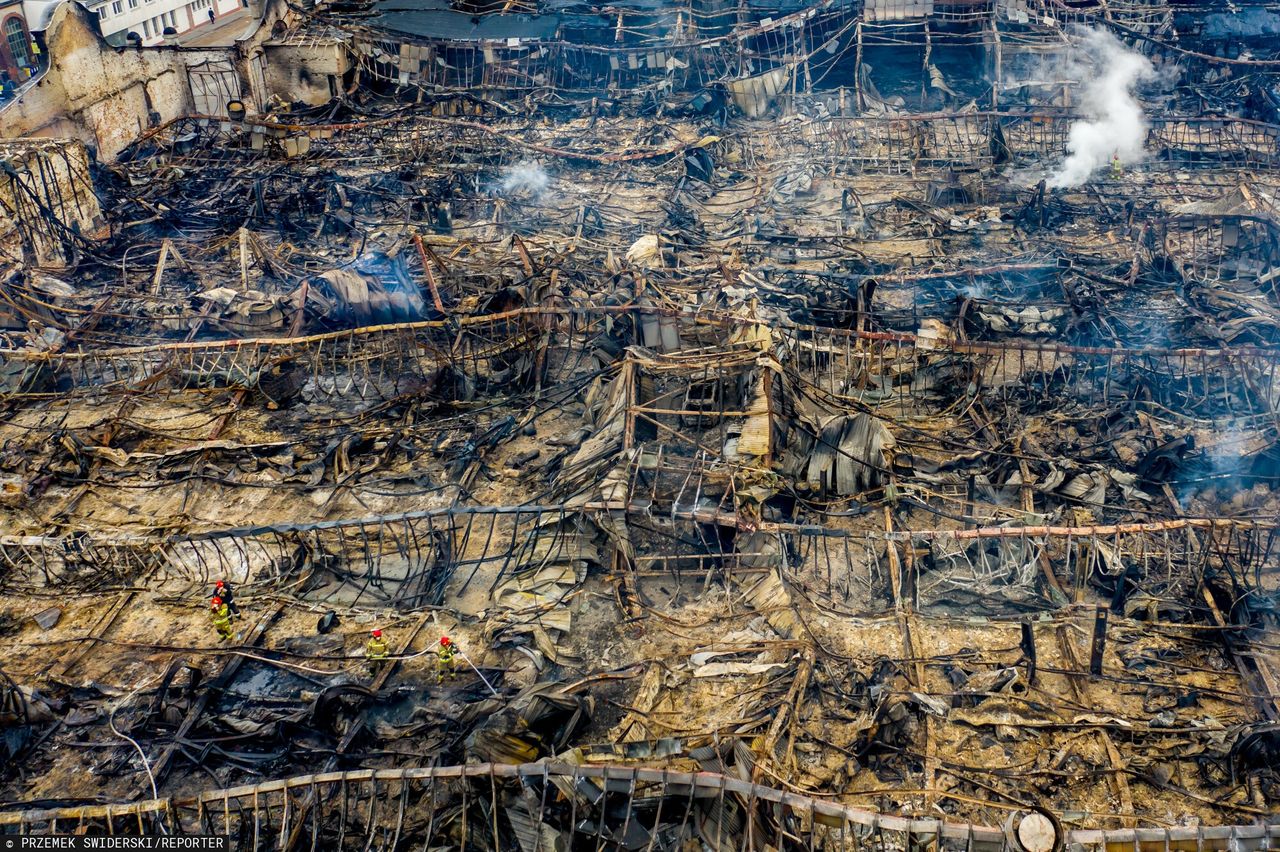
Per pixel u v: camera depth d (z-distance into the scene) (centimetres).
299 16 8300
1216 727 2666
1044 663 2920
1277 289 4859
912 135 6719
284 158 6906
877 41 7900
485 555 3328
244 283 5006
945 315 4681
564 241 5628
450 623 3097
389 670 2923
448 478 3791
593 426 3909
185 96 7625
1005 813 2480
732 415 3569
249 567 3328
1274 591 3116
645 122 7569
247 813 2467
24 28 8706
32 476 3812
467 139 7188
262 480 3781
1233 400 4019
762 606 3091
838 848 2373
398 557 3372
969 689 2814
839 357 4356
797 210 6053
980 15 7869
